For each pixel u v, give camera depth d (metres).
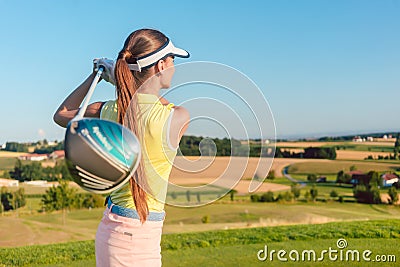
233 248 7.48
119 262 1.99
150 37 1.96
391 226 8.41
